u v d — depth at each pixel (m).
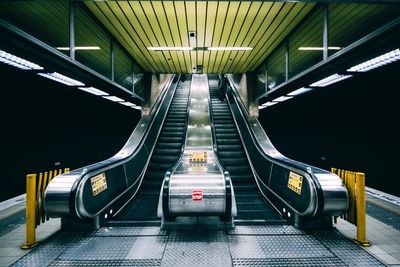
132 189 6.53
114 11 4.81
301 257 3.47
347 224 4.65
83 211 4.04
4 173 6.29
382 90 6.47
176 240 4.00
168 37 6.10
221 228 4.44
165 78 14.02
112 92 6.89
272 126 13.95
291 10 4.77
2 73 5.18
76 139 9.34
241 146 8.84
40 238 4.08
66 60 4.23
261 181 6.78
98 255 3.54
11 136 6.52
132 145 7.54
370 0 2.99
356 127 8.15
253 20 5.18
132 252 3.62
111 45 6.12
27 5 3.49
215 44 6.61
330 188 4.11
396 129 6.62
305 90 6.49
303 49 5.39
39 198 4.23
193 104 11.81
